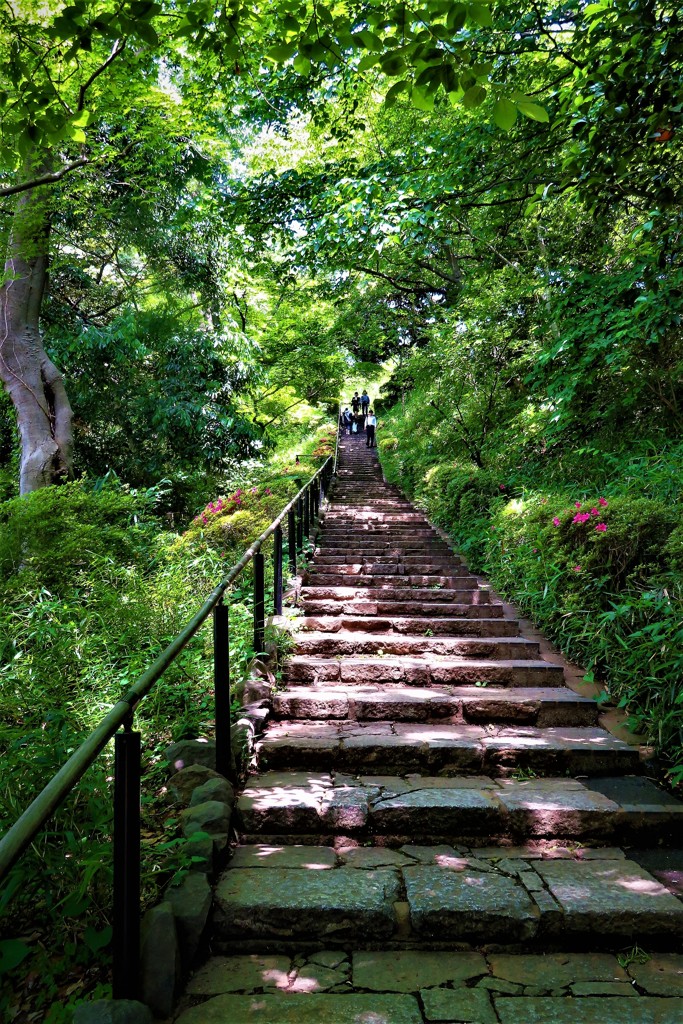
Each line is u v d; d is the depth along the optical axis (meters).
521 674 3.98
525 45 5.24
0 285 8.12
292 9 2.74
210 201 9.88
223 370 11.41
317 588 5.55
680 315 5.03
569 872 2.30
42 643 3.74
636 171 4.30
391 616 5.17
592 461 6.60
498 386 9.48
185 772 2.68
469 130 6.01
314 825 2.57
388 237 6.69
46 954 1.82
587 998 1.79
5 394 9.48
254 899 2.07
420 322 16.08
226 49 3.18
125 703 1.67
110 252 11.44
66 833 1.91
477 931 2.03
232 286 11.83
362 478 14.79
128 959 1.66
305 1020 1.69
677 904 2.07
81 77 5.88
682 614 3.35
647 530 4.05
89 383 10.62
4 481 9.33
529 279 8.45
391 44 2.33
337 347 18.78
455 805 2.59
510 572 5.70
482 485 8.05
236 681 3.59
